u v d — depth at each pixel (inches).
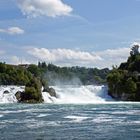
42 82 7081.7
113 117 3139.8
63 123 2689.5
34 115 3395.7
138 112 3730.3
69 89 7411.4
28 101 6432.1
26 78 7682.1
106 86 7746.1
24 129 2349.9
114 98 7564.0
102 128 2381.9
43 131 2252.7
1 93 6604.3
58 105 5462.6
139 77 7652.6
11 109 4382.4
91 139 1956.2
